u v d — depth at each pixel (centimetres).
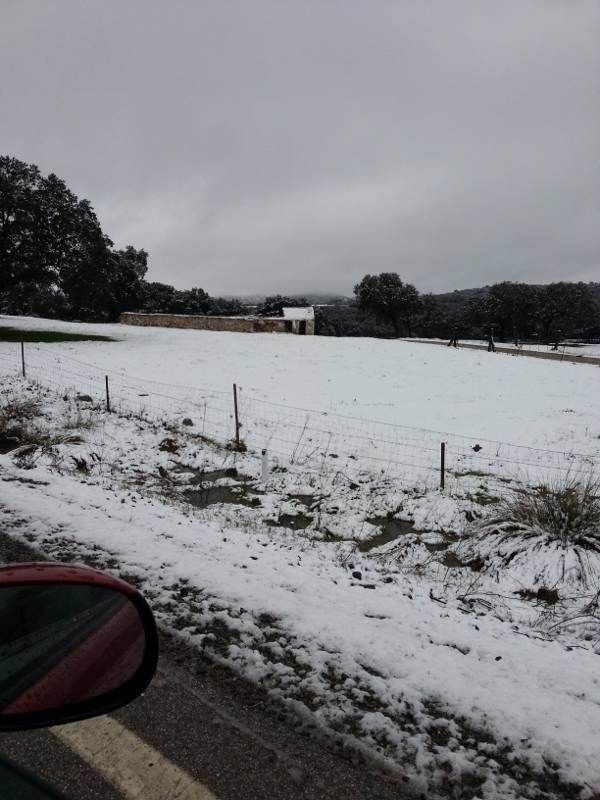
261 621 382
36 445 1044
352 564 562
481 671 334
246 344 3372
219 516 796
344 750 265
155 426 1391
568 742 272
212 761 255
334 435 1488
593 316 6662
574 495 744
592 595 573
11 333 3288
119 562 467
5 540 506
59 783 241
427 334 7400
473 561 690
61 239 3416
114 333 3647
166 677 319
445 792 243
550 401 2095
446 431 1625
